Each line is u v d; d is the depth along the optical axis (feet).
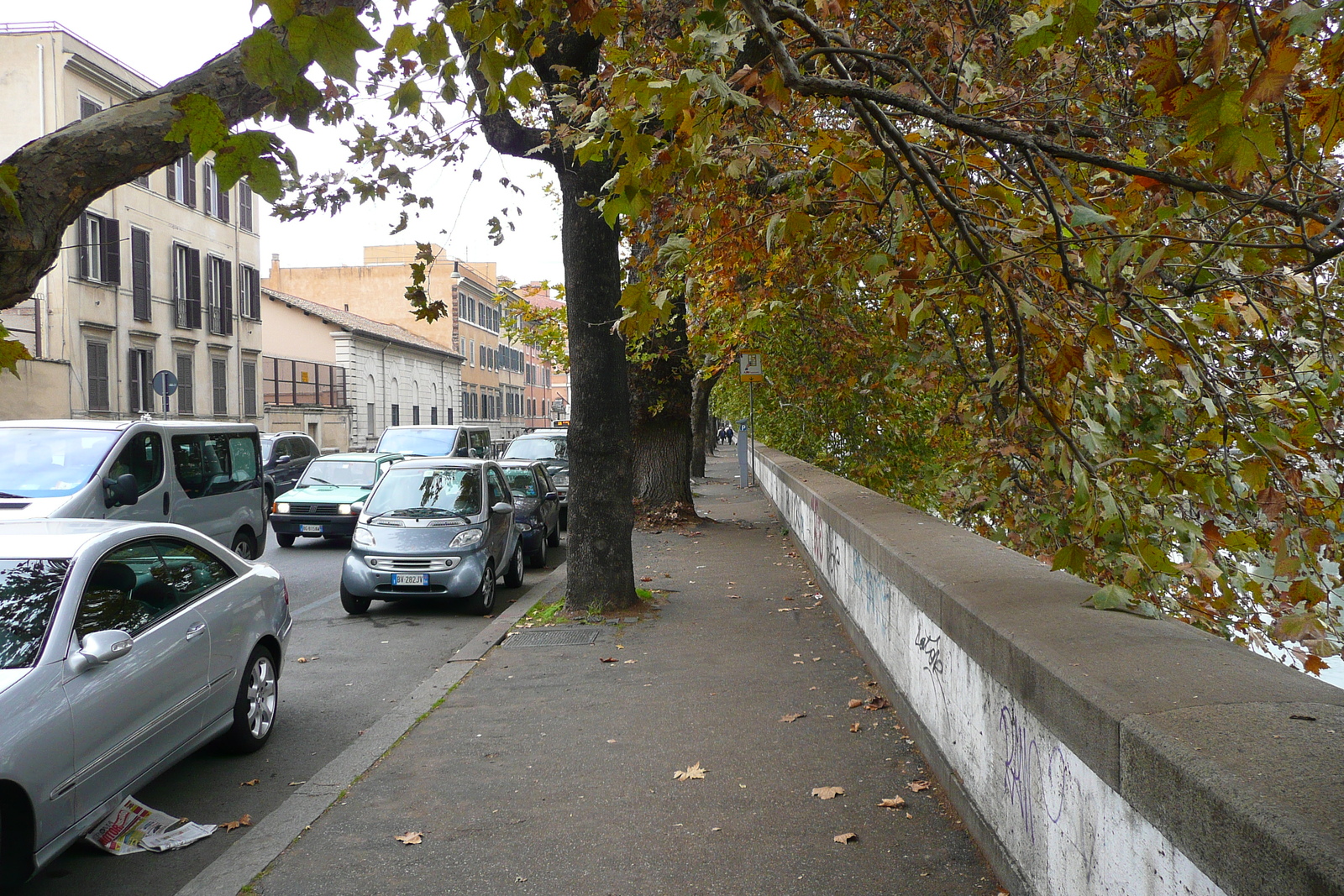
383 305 245.86
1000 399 17.25
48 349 103.86
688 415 64.95
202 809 17.53
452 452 78.43
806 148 18.01
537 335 94.58
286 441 89.45
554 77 29.66
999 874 12.89
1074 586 15.08
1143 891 8.36
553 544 58.49
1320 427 13.76
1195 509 16.93
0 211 12.42
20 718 13.93
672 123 12.20
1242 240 12.00
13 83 100.68
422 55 13.52
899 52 19.17
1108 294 12.83
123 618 16.97
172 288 124.77
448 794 17.17
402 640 32.91
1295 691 9.13
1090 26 10.87
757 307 29.01
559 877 13.79
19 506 33.65
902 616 20.06
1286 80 8.43
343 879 13.92
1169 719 8.43
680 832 15.14
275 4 8.30
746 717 21.09
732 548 51.01
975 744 14.15
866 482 55.72
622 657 27.35
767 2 12.51
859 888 13.01
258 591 21.43
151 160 13.14
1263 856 6.40
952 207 13.76
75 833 14.70
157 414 120.78
